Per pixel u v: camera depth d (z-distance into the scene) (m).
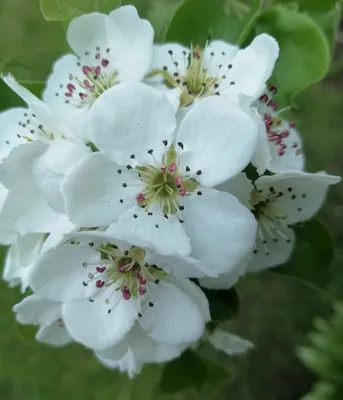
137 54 0.12
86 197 0.10
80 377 0.26
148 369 0.25
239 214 0.10
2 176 0.11
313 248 0.14
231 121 0.10
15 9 0.24
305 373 0.25
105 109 0.10
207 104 0.10
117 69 0.12
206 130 0.10
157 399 0.26
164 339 0.11
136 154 0.10
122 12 0.12
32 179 0.11
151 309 0.11
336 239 0.24
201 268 0.09
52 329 0.12
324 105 0.24
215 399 0.25
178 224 0.10
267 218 0.12
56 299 0.11
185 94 0.11
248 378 0.25
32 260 0.11
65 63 0.13
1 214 0.11
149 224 0.10
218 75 0.12
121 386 0.26
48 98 0.12
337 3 0.13
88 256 0.11
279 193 0.12
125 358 0.12
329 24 0.13
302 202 0.12
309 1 0.13
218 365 0.15
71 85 0.12
